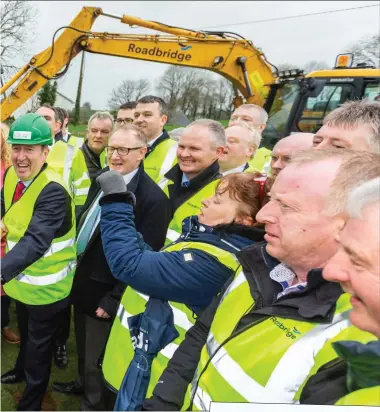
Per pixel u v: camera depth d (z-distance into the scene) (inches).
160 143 114.0
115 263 50.6
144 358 51.4
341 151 34.2
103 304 73.4
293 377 31.4
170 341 51.4
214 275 46.3
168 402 42.5
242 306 39.0
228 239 48.1
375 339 28.8
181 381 43.1
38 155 72.6
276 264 39.0
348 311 31.0
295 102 192.2
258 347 34.3
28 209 73.2
